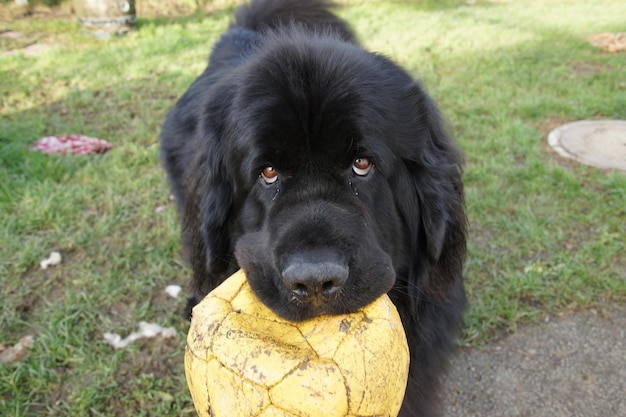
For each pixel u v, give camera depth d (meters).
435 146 0.85
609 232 1.38
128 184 1.60
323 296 0.64
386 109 0.77
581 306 1.18
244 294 0.70
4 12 3.58
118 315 1.18
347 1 4.15
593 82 2.32
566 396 1.01
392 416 0.63
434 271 0.87
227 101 0.83
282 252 0.68
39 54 2.78
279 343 0.61
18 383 1.02
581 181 1.58
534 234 1.36
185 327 1.15
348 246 0.68
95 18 3.07
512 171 1.61
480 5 4.10
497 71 2.48
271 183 0.77
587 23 3.36
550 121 1.98
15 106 2.14
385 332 0.64
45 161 1.67
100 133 1.92
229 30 1.52
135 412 0.98
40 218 1.43
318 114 0.72
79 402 0.98
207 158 0.85
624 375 1.04
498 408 1.00
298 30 0.94
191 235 0.89
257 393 0.58
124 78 2.46
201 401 0.62
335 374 0.59
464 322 1.09
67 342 1.10
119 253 1.34
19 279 1.25
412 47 2.89
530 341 1.11
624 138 1.81
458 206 0.85
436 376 0.93
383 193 0.77
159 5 3.94
